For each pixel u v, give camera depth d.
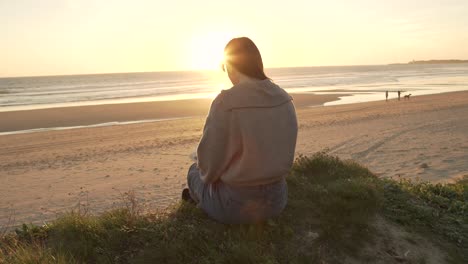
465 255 3.57
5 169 12.04
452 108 25.59
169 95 46.25
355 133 16.62
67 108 31.28
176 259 2.86
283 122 2.82
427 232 3.77
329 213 3.62
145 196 8.52
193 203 3.51
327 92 45.47
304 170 4.94
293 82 73.81
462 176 8.85
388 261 3.29
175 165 11.77
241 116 2.71
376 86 57.47
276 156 2.80
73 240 3.08
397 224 3.79
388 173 10.02
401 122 19.72
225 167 2.89
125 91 56.59
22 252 2.88
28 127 22.48
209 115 2.80
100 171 11.31
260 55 2.85
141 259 2.87
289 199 3.82
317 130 17.83
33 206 8.25
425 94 40.62
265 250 3.08
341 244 3.32
